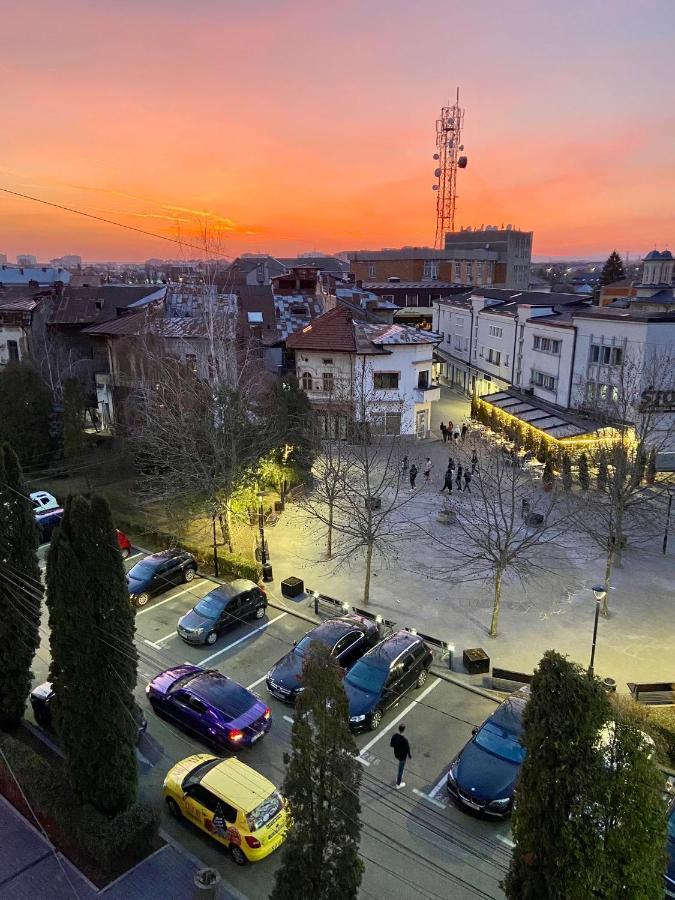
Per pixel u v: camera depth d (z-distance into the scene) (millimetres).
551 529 29000
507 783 13211
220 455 26031
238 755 15102
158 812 12758
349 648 18312
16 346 50406
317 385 43125
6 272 81125
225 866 12227
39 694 16250
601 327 36344
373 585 23891
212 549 25922
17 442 34031
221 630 20234
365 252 104688
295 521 30484
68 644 11750
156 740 15789
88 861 12289
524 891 8047
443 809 13492
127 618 12281
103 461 34031
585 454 32688
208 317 37500
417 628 20781
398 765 14180
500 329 50906
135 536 28078
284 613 21844
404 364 42844
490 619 21438
